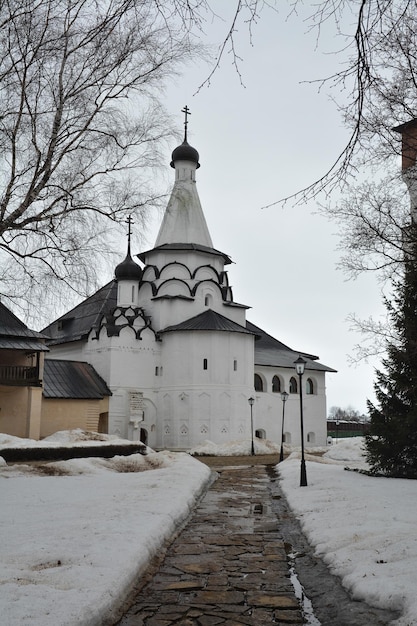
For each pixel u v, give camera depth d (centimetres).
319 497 1259
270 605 571
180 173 4934
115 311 4441
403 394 1778
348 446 3141
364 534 801
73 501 1162
